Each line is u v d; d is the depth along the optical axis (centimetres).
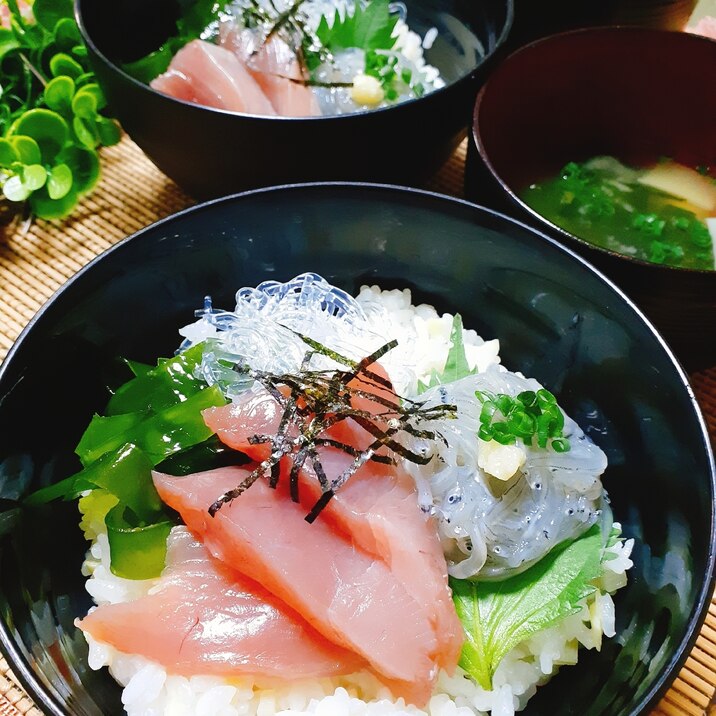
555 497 18
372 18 27
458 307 22
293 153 22
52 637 16
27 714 17
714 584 15
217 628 16
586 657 18
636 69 25
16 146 26
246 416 17
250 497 16
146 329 20
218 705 16
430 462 17
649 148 26
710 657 18
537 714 17
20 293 24
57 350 18
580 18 28
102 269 18
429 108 22
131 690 16
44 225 26
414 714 16
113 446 18
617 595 18
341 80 26
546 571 17
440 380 20
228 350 20
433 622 15
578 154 27
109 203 27
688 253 24
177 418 18
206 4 28
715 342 21
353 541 16
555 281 19
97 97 27
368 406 18
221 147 22
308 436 16
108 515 17
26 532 17
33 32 28
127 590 17
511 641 17
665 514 17
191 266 20
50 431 18
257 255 21
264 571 15
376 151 22
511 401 18
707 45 24
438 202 19
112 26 26
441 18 29
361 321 21
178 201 27
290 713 16
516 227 19
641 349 18
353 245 21
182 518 17
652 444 18
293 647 16
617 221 25
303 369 18
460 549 17
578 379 20
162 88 25
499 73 23
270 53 26
